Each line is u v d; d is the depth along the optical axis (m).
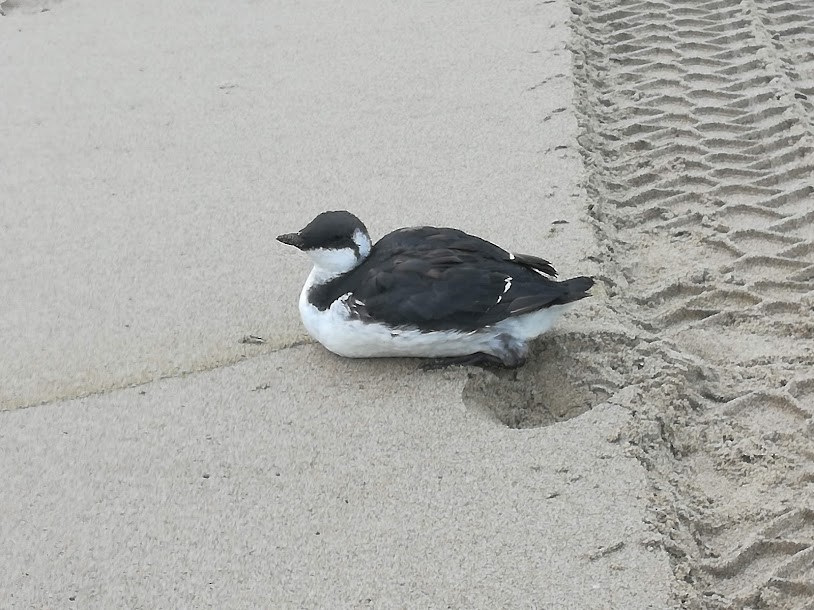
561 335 2.19
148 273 2.37
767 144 2.55
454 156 2.56
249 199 2.51
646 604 1.89
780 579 1.91
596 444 2.05
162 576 1.95
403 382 2.16
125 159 2.62
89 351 2.24
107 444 2.10
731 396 2.12
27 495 2.05
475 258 2.14
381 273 2.12
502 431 2.08
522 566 1.93
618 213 2.44
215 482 2.05
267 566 1.96
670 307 2.27
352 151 2.60
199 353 2.22
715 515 1.99
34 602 1.94
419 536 1.97
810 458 2.04
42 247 2.43
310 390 2.16
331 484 2.04
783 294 2.27
